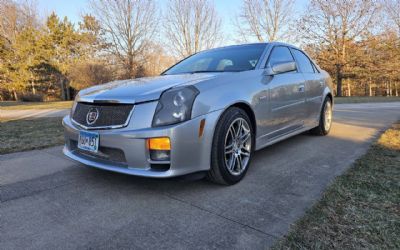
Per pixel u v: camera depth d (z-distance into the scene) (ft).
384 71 80.18
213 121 7.57
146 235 5.78
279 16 84.12
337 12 75.87
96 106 7.82
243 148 8.84
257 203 7.11
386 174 8.61
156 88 7.56
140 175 7.00
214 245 5.41
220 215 6.55
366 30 75.72
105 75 76.64
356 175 8.59
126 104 7.24
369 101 43.27
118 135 7.12
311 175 8.93
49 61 104.68
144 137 6.89
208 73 9.55
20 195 7.77
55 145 13.57
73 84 84.07
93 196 7.66
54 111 33.99
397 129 15.53
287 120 11.10
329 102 15.20
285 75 11.04
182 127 6.97
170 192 7.88
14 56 102.17
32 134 16.34
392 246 5.20
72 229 6.03
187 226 6.10
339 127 17.29
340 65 78.74
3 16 103.40
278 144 13.12
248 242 5.47
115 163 7.54
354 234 5.59
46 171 9.72
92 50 96.78
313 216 6.30
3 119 25.04
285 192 7.72
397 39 79.15
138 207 7.01
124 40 81.76
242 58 10.77
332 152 11.53
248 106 8.82
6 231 5.98
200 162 7.42
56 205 7.15
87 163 8.07
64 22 113.39
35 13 112.57
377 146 11.91
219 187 8.19
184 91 7.23
